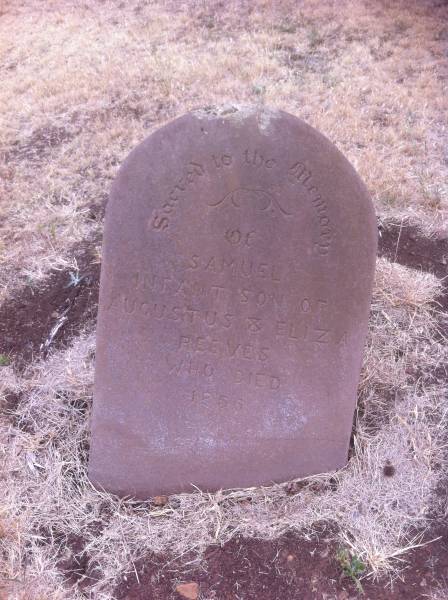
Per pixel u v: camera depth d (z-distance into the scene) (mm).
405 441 947
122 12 2373
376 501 880
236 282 790
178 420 873
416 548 836
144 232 763
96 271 1269
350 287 792
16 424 995
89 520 877
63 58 2064
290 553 837
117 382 854
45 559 831
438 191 1406
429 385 1036
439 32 2094
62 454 949
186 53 2014
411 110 1705
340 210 747
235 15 2258
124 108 1770
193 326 819
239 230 759
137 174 736
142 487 914
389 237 1326
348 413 879
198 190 739
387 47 2012
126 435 882
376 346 1091
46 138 1683
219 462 900
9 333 1156
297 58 1977
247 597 799
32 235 1354
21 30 2305
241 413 871
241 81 1839
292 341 825
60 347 1129
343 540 843
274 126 710
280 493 909
